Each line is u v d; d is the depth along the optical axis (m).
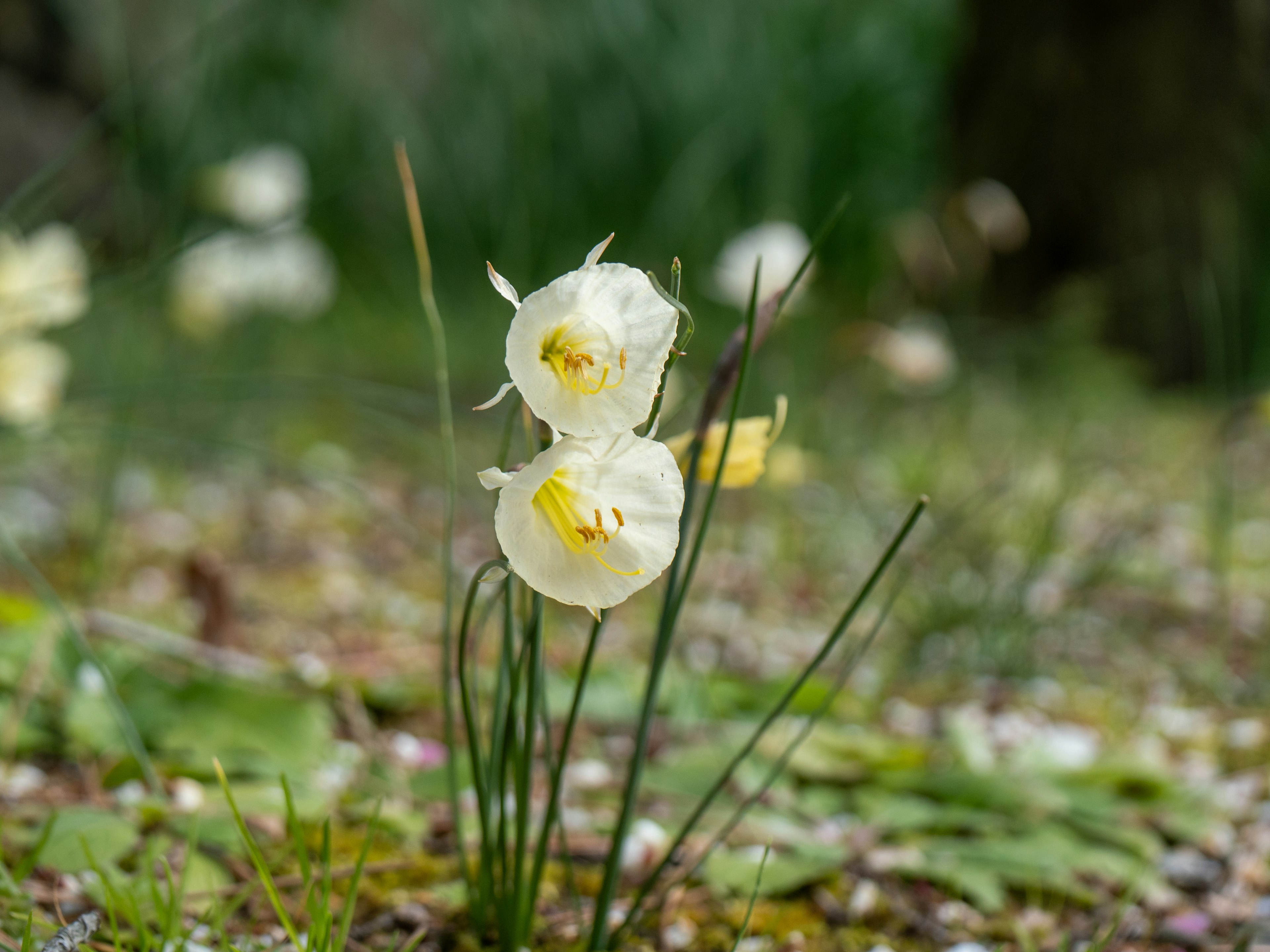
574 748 1.01
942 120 3.47
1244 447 2.40
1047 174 3.14
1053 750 0.99
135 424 1.51
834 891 0.86
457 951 0.80
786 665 1.28
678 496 0.70
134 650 1.02
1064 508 1.59
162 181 2.00
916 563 1.36
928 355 1.79
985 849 0.87
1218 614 1.49
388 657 1.22
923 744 1.06
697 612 1.41
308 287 1.90
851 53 3.51
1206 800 0.95
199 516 1.72
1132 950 0.84
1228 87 3.03
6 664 0.92
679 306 0.70
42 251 1.08
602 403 0.70
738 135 2.93
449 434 0.81
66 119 3.42
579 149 3.13
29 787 0.87
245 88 3.11
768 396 2.06
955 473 2.04
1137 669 1.32
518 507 0.70
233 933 0.80
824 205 3.45
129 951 0.78
